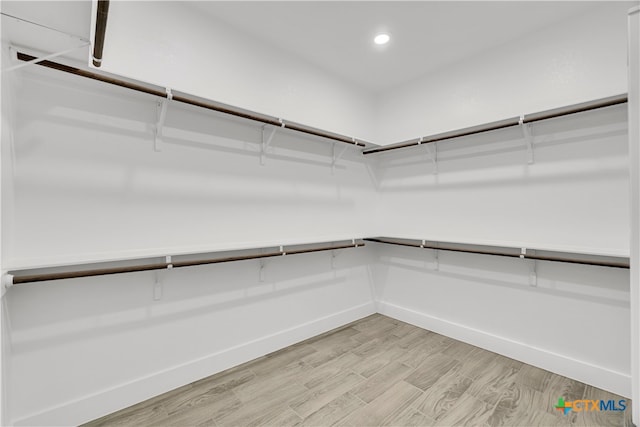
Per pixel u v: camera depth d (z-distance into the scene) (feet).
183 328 6.41
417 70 9.14
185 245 6.44
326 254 9.26
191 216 6.54
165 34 6.19
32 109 4.84
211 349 6.80
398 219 10.21
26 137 4.79
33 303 4.85
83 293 5.30
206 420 5.32
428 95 9.33
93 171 5.39
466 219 8.48
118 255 5.23
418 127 9.57
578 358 6.57
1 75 4.05
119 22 5.64
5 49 4.18
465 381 6.48
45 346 4.95
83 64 4.92
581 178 6.54
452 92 8.75
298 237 8.48
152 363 6.01
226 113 6.37
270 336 7.82
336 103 9.46
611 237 6.17
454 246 8.63
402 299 10.10
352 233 9.93
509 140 7.65
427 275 9.41
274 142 7.97
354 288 10.10
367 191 10.46
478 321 8.21
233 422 5.28
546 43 7.00
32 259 4.75
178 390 6.16
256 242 7.41
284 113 8.16
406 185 9.97
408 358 7.48
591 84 6.38
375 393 6.07
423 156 9.51
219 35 6.95
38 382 4.89
